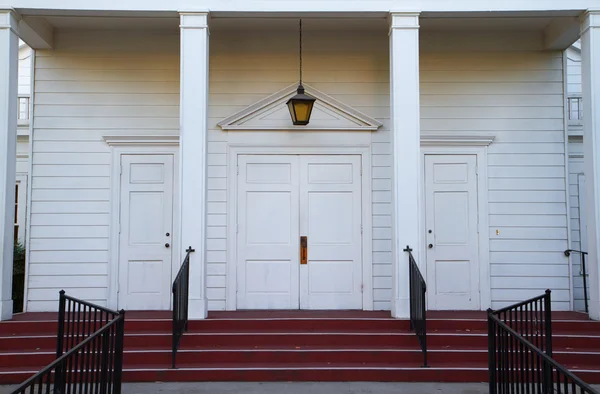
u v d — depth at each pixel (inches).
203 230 264.5
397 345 250.8
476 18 295.1
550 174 318.3
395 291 265.9
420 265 263.7
